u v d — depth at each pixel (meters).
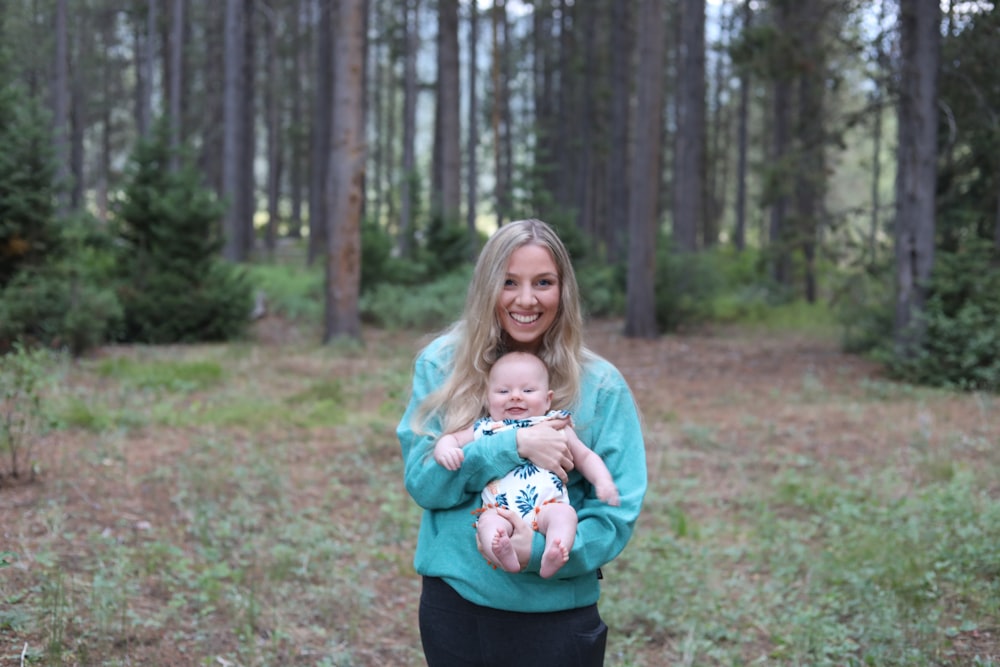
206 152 39.62
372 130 64.31
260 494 6.88
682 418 10.42
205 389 10.94
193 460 7.49
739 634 4.82
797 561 5.80
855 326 16.02
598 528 2.26
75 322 12.44
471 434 2.37
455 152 26.22
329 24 30.00
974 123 14.20
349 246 16.00
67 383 10.35
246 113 36.50
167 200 15.65
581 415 2.40
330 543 5.86
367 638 4.71
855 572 5.37
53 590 4.33
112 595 4.50
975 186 15.12
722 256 29.69
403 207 34.38
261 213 63.66
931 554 5.48
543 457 2.24
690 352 16.11
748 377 13.42
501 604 2.28
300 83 46.34
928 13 13.07
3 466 6.68
